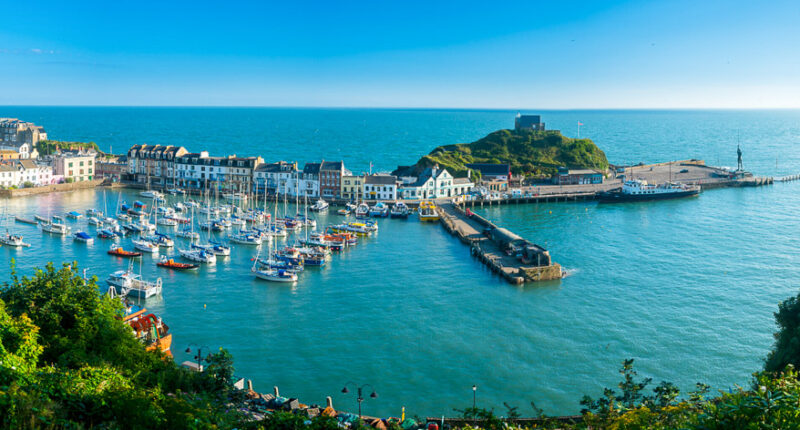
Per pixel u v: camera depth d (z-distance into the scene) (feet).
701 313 316.60
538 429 183.52
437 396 233.35
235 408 161.79
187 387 172.76
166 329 268.21
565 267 404.36
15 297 175.94
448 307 326.65
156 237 463.01
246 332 289.94
